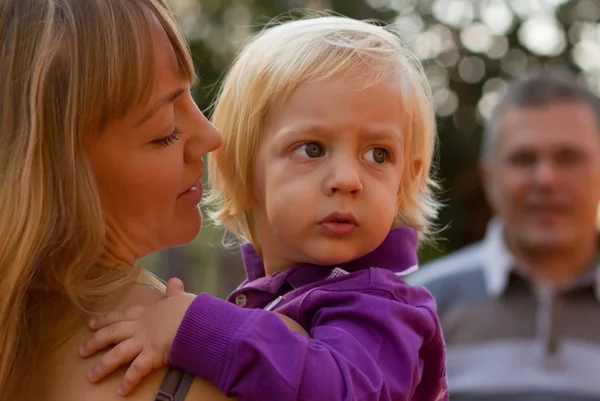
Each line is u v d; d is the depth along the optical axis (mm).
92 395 1524
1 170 1547
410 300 1796
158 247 1801
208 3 11039
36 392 1596
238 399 1521
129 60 1596
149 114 1644
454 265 3949
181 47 1718
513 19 13680
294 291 1809
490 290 3771
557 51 14078
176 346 1528
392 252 1879
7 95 1560
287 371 1494
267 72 1857
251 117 1868
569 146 3709
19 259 1536
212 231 3820
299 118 1783
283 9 11016
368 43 1872
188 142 1777
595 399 3514
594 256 3723
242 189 1941
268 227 1913
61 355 1601
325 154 1778
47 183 1565
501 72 13586
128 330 1571
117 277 1671
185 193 1815
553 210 3670
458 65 13492
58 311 1657
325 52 1820
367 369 1572
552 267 3678
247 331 1519
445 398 1932
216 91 2607
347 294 1713
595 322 3625
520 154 3770
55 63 1562
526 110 3812
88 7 1597
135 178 1660
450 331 3801
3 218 1536
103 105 1583
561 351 3602
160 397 1513
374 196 1764
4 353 1560
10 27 1575
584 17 13969
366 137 1772
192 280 9570
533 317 3678
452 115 13328
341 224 1739
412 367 1637
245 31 11039
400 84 1855
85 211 1568
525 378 3600
